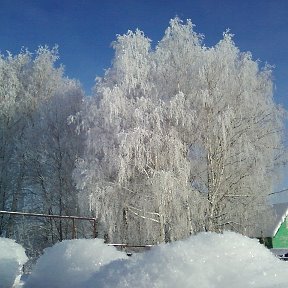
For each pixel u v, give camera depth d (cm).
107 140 2044
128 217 2033
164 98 2138
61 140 2606
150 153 1958
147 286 127
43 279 184
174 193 1852
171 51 2275
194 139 2114
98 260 182
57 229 2453
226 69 2125
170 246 142
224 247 140
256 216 2088
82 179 2014
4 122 2838
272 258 144
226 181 2088
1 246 220
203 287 124
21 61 3203
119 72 2181
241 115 2100
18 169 2708
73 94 2703
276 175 2195
